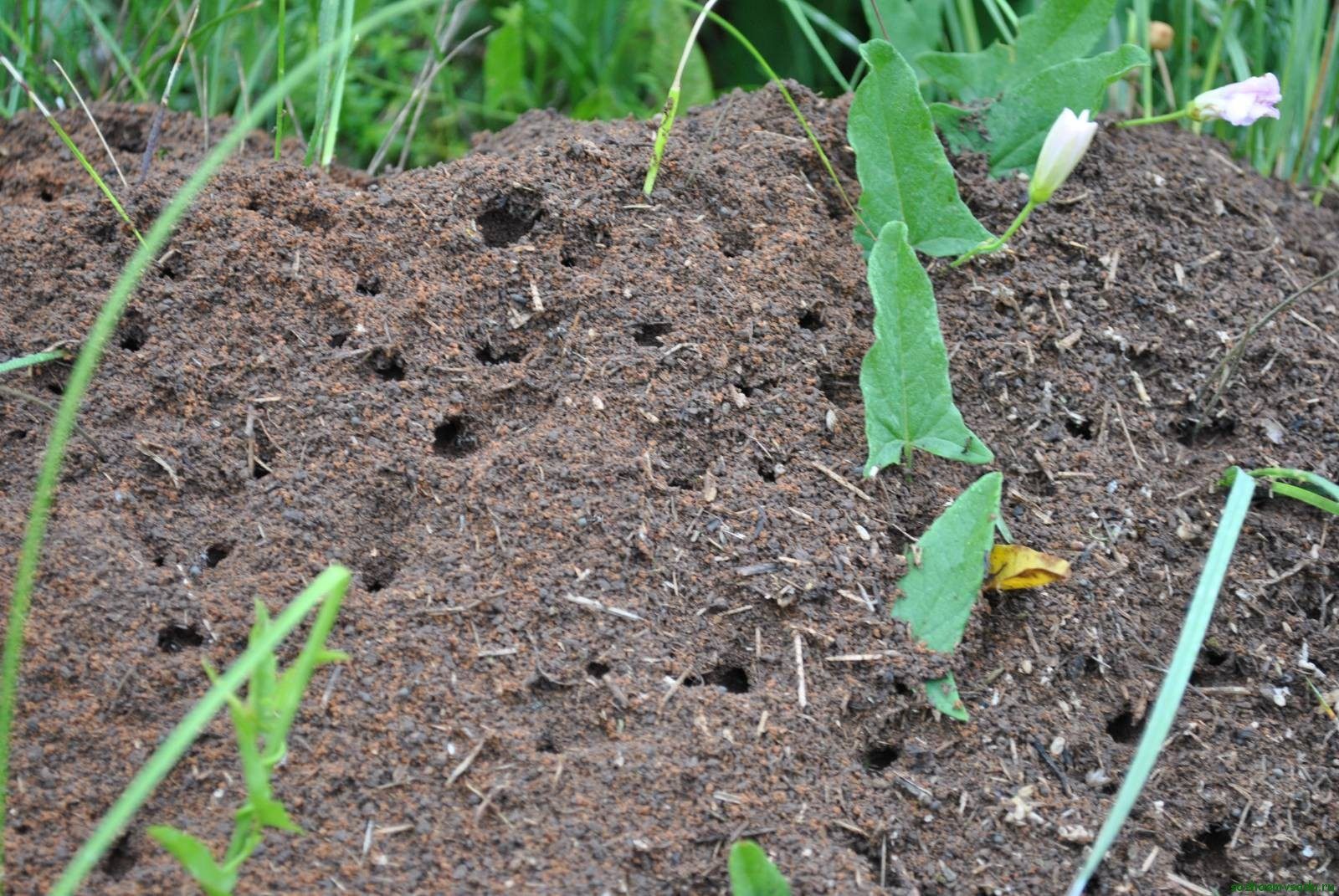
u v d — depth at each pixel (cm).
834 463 73
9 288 73
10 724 69
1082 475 74
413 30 89
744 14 92
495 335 73
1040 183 73
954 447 73
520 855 69
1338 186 82
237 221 74
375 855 69
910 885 70
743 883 68
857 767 70
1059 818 71
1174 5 84
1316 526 74
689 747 70
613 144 75
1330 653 73
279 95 67
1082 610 72
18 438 72
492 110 87
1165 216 77
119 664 70
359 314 73
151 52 81
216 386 73
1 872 68
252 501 72
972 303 75
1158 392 75
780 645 71
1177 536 73
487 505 72
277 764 69
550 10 89
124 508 71
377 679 70
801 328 74
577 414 73
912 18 81
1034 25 78
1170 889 70
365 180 77
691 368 73
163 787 69
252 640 66
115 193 75
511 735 70
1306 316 76
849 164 76
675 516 72
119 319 73
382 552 72
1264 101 76
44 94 81
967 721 71
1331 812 71
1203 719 72
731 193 75
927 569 72
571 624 71
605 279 74
